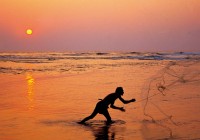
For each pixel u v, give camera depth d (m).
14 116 11.57
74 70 32.94
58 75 27.36
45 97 15.91
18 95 16.55
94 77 25.77
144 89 9.84
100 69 34.38
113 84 21.08
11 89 18.77
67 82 22.33
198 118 10.03
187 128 8.98
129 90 18.05
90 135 9.00
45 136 8.89
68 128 9.86
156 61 51.94
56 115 11.76
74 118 11.28
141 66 39.16
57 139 8.59
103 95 16.53
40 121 10.77
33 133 9.22
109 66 39.44
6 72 30.05
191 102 12.28
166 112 10.34
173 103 11.81
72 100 15.00
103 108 10.58
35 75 27.20
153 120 9.63
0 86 20.08
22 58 63.59
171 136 8.27
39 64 43.38
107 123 10.42
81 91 17.94
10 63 45.47
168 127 9.04
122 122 10.54
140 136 8.79
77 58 65.69
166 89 9.59
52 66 39.31
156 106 9.88
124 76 26.39
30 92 17.56
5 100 15.02
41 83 21.69
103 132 9.31
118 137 8.76
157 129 8.91
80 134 9.13
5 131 9.41
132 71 31.41
